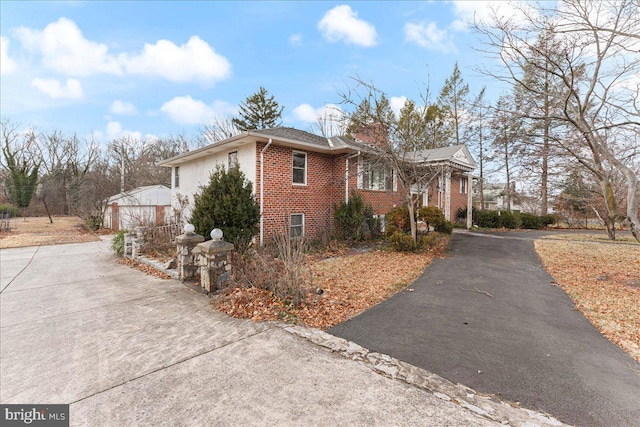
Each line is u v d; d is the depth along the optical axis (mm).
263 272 5648
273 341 3871
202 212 8336
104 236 17969
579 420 2408
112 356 3557
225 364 3322
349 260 9086
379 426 2336
